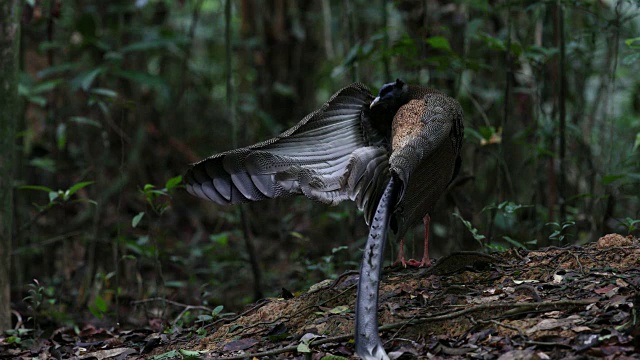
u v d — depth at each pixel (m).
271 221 15.22
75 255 12.89
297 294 8.53
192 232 15.46
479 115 13.88
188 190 7.71
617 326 6.29
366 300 6.11
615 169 11.89
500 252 8.55
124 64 16.16
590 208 11.90
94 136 15.59
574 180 14.05
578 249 8.12
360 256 11.87
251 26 16.69
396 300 7.44
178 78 18.69
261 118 15.20
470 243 12.02
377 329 5.99
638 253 7.73
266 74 16.78
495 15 13.38
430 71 11.32
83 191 13.91
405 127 7.47
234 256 13.75
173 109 17.00
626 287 6.96
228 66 11.67
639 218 11.53
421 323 6.89
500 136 11.01
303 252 12.20
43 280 12.62
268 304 8.18
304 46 17.27
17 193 12.16
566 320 6.49
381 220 6.45
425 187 7.29
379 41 13.42
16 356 8.41
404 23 13.66
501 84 13.47
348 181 7.36
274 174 7.70
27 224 12.24
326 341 6.91
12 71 9.32
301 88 17.09
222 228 15.95
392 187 6.71
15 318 10.71
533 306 6.75
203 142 18.83
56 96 14.40
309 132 7.98
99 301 9.90
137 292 11.71
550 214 10.97
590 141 12.85
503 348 6.28
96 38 14.75
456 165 8.30
